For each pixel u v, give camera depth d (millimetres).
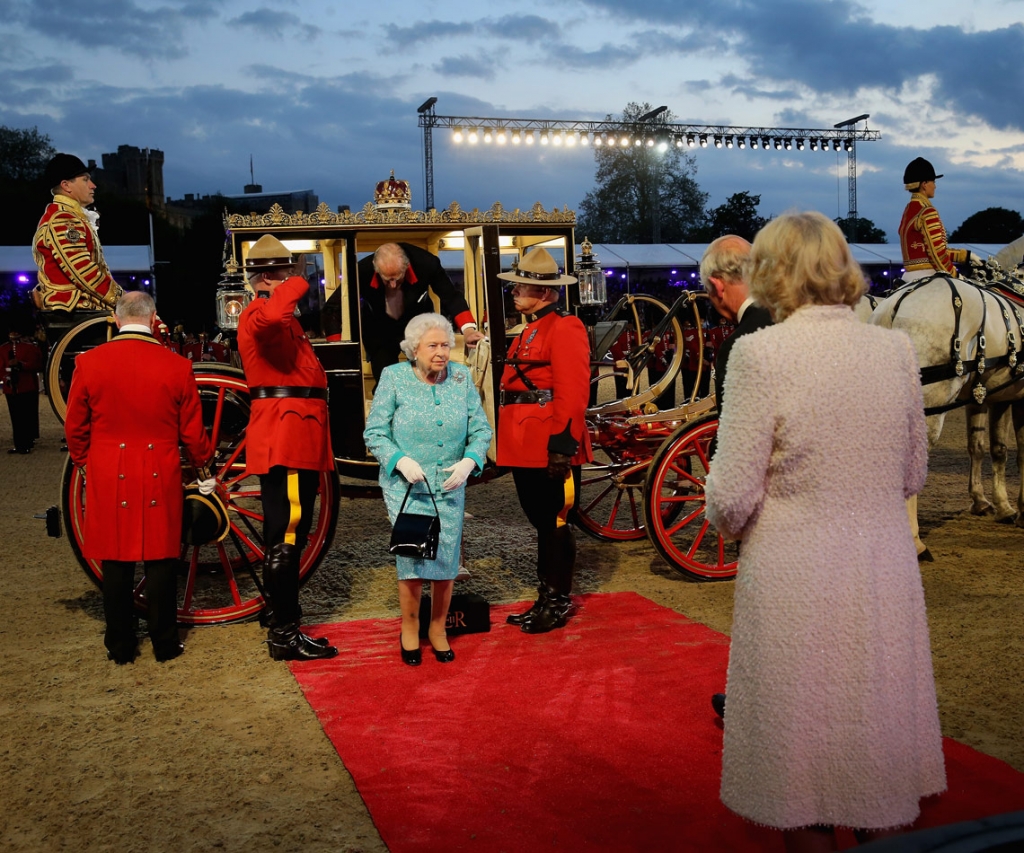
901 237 5945
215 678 3891
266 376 4074
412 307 5453
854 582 1930
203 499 4266
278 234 5098
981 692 3520
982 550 5648
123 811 2801
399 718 3410
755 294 2113
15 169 48188
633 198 48719
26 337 12312
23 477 9961
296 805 2816
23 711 3574
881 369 1992
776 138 28188
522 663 3943
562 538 4352
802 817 1929
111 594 4035
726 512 1963
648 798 2781
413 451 3967
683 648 4066
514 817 2689
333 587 5270
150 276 23750
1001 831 1128
